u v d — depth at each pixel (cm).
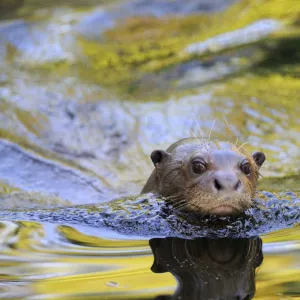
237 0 2644
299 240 943
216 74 2089
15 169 1447
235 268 835
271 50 2222
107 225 1054
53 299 743
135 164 1512
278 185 1338
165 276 806
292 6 2500
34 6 2928
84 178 1426
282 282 779
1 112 1705
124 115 1728
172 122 1678
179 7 2658
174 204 1105
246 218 1058
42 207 1236
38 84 1984
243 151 1149
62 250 925
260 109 1755
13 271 841
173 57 2281
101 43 2442
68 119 1705
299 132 1648
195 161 1066
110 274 820
